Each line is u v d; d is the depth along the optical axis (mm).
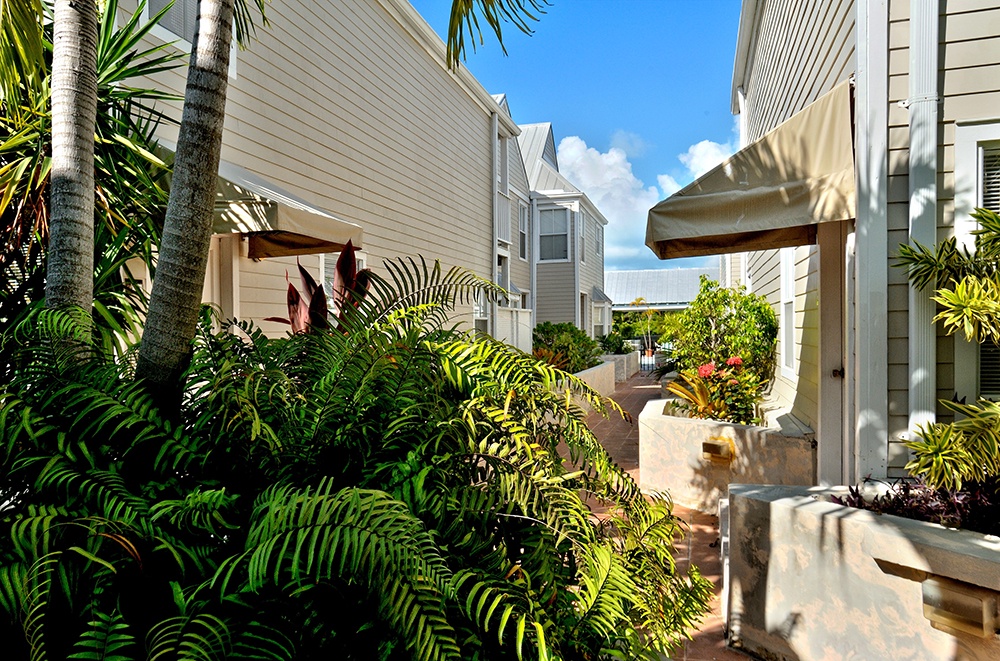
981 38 3121
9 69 2879
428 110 9992
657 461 5434
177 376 2027
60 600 1470
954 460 2439
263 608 1448
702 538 4359
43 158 3018
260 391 1982
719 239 4418
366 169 7988
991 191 3191
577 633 1652
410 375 2004
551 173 20234
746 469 4797
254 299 5797
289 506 1418
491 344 2277
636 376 19656
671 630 2004
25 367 1981
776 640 2729
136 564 1523
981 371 3131
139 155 3326
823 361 4199
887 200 3219
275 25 6195
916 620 2289
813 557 2602
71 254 2303
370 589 1387
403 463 1780
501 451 1848
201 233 2031
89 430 1773
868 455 3229
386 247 8531
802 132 3410
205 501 1555
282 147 6281
